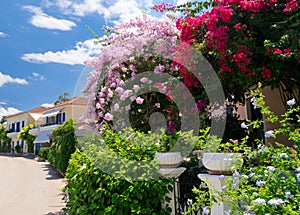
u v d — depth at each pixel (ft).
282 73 16.26
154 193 11.35
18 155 137.90
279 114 20.90
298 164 8.09
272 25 15.49
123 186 11.40
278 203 6.88
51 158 65.72
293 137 9.30
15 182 44.04
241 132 18.21
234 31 16.02
